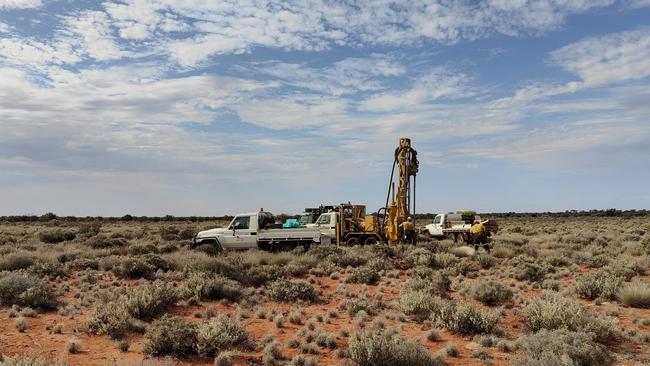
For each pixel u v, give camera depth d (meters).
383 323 12.05
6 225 68.44
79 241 35.06
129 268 18.78
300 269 19.95
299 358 9.06
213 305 14.39
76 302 14.08
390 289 16.84
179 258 21.97
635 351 10.06
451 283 17.28
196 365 9.08
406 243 29.53
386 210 30.78
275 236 25.98
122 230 52.09
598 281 15.74
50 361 8.97
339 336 11.14
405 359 8.66
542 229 53.22
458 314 11.63
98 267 21.06
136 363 8.41
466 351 10.14
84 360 9.16
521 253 26.84
